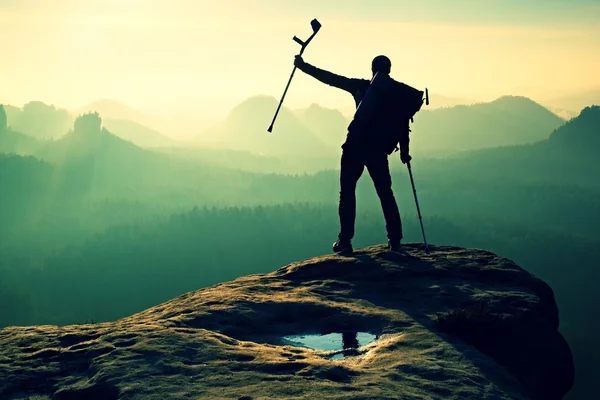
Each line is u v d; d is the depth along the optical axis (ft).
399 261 29.91
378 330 21.79
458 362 18.10
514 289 26.23
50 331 20.79
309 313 23.39
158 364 16.79
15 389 16.48
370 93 29.76
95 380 16.19
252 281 28.58
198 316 22.07
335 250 32.53
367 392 14.98
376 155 30.40
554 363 21.89
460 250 32.65
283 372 16.53
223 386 15.34
